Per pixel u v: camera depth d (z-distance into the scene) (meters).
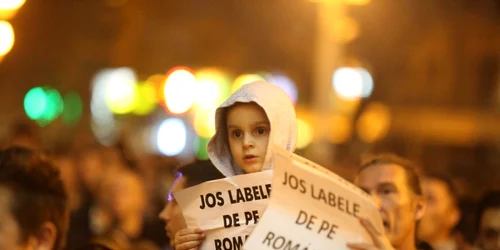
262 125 3.32
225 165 3.45
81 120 30.77
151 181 12.24
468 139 26.86
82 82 31.19
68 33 30.56
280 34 30.22
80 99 31.05
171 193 3.75
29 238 2.95
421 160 22.33
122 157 10.24
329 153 20.25
